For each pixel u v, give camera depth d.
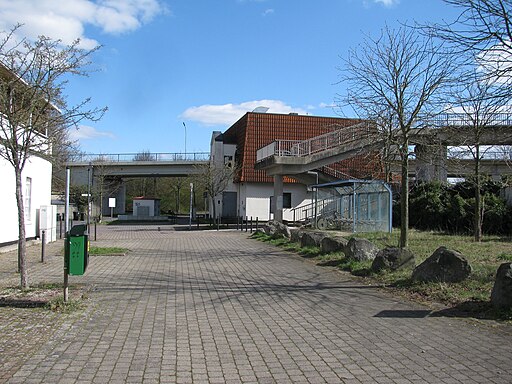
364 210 25.80
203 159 51.41
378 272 10.91
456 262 9.03
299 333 6.60
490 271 9.91
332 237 14.94
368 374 5.00
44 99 8.97
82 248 8.02
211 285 10.41
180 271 12.52
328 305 8.34
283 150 28.64
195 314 7.73
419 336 6.34
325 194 31.36
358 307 8.13
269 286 10.25
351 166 33.94
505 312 7.08
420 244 16.80
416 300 8.47
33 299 8.20
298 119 42.44
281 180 29.59
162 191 82.00
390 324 6.99
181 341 6.22
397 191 31.09
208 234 28.62
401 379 4.84
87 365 5.25
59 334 6.43
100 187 50.66
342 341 6.20
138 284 10.46
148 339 6.29
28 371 5.03
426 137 14.38
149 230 35.22
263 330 6.77
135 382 4.78
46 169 20.92
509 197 24.19
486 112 11.46
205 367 5.24
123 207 66.75
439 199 25.73
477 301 7.80
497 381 4.75
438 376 4.91
